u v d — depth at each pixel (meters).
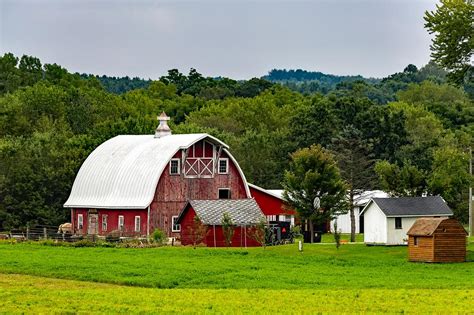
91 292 86.94
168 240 147.12
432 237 116.25
